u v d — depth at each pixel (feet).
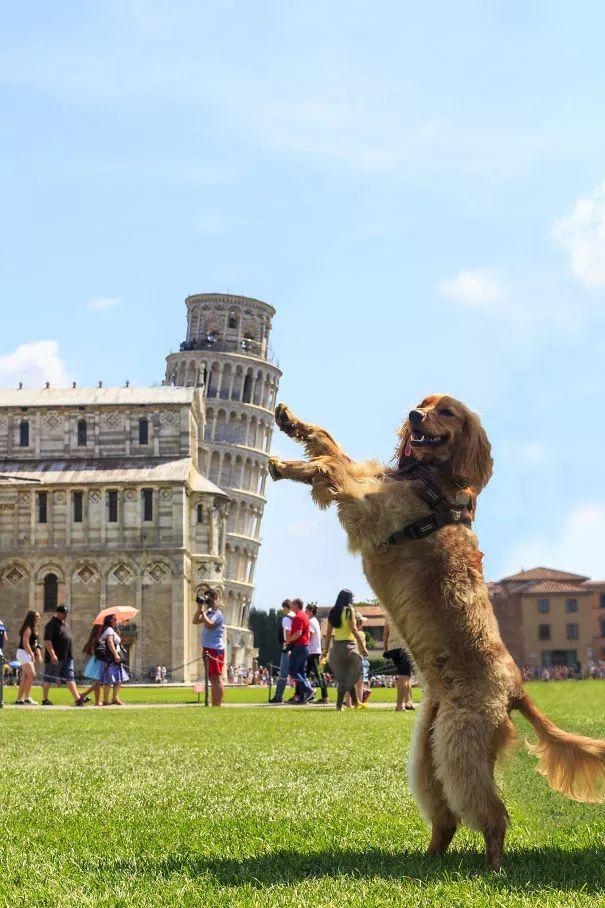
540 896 18.78
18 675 270.26
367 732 56.49
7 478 298.56
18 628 333.21
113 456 350.02
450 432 24.61
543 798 28.04
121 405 351.46
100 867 21.74
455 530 23.84
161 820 27.48
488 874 20.79
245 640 470.39
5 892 19.38
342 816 28.17
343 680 85.30
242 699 139.54
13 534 337.72
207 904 18.53
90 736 55.57
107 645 108.06
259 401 501.97
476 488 24.82
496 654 22.75
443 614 22.95
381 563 23.91
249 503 488.85
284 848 23.91
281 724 64.49
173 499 335.88
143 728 61.93
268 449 504.43
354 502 23.89
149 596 331.98
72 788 33.71
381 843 24.49
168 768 39.37
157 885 20.06
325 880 20.30
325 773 37.73
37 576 335.06
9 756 44.60
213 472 481.05
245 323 503.61
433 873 20.88
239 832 25.73
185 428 350.23
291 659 108.78
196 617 101.14
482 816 21.79
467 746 21.89
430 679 23.08
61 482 337.11
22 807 29.58
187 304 508.53
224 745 48.96
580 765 22.63
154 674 323.98
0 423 353.10
